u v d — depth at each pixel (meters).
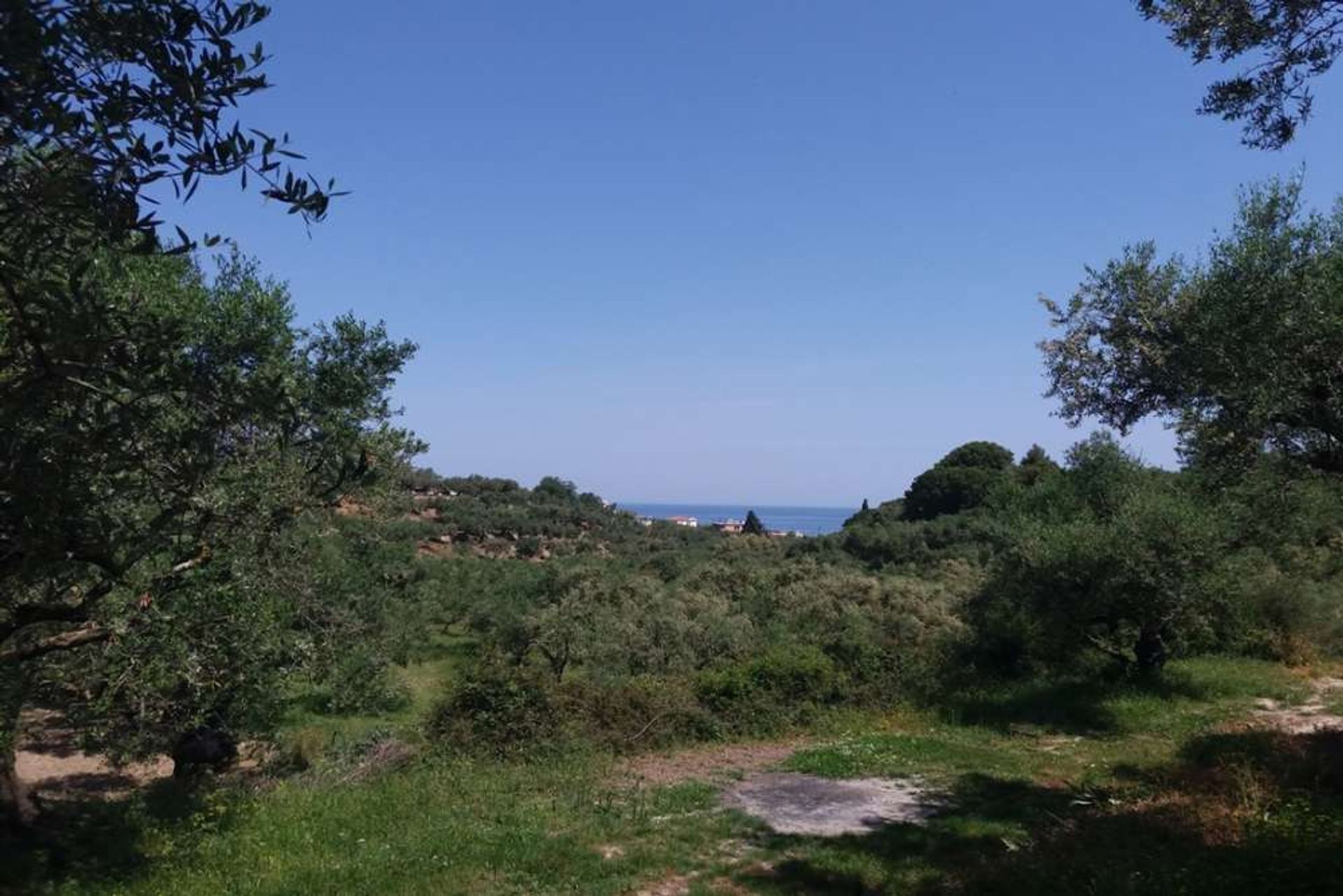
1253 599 21.47
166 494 3.09
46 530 2.67
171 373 2.74
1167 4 6.79
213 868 9.01
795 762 13.88
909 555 38.22
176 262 7.78
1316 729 13.62
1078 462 20.33
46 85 2.29
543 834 9.75
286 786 12.37
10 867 8.88
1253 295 7.81
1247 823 8.44
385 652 18.53
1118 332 9.43
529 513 58.38
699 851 9.41
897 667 18.91
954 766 13.54
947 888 7.98
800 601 26.91
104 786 15.19
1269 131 6.67
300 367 10.53
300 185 2.67
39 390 2.58
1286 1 6.18
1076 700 17.59
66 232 2.55
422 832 9.93
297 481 4.04
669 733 15.41
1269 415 8.04
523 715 14.44
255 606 7.91
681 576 34.22
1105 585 17.34
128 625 4.86
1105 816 9.81
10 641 6.98
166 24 2.45
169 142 2.52
